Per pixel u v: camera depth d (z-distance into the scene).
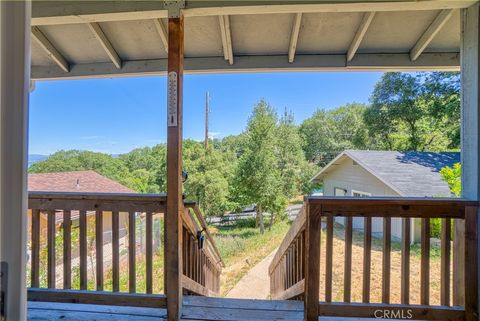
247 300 2.36
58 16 2.02
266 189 11.52
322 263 5.48
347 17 2.33
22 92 0.48
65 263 2.19
